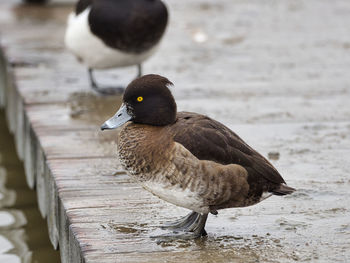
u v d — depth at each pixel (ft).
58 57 42.86
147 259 17.62
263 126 29.84
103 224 19.88
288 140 28.02
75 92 35.63
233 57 43.24
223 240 18.86
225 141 18.28
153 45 34.50
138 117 18.66
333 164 25.17
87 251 18.03
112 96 35.12
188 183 17.65
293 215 20.53
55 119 31.07
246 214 20.65
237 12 58.18
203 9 59.62
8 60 41.52
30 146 31.35
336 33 50.01
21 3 61.31
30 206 30.40
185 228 19.67
